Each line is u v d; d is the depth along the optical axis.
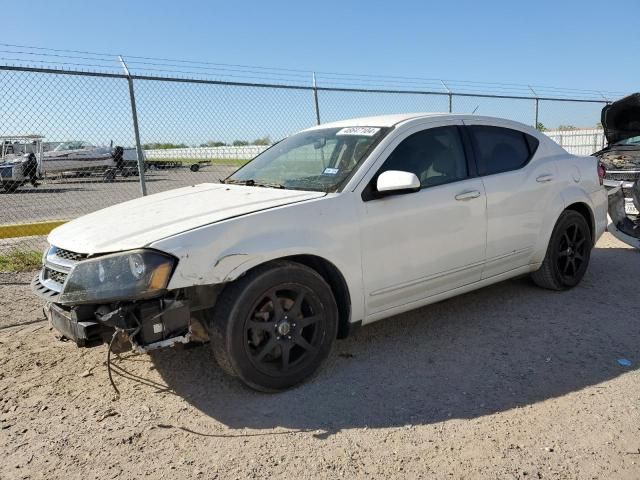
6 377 3.73
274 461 2.70
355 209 3.56
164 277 2.91
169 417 3.16
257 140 8.29
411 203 3.81
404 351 3.96
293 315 3.38
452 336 4.21
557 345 3.98
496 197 4.36
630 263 6.34
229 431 2.99
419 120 4.15
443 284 4.13
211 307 3.22
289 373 3.39
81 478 2.63
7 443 2.95
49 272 3.42
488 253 4.37
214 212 3.33
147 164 10.95
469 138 4.40
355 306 3.62
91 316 3.01
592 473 2.52
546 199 4.82
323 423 3.04
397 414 3.10
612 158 8.30
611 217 7.04
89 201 12.30
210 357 3.95
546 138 5.16
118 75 6.88
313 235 3.38
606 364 3.64
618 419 2.95
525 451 2.70
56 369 3.85
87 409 3.29
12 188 14.33
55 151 14.24
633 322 4.39
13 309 5.15
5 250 7.64
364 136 4.04
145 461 2.74
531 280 5.43
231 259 3.09
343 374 3.62
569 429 2.88
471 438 2.83
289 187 3.89
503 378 3.49
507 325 4.40
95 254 3.08
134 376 3.71
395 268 3.78
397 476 2.55
